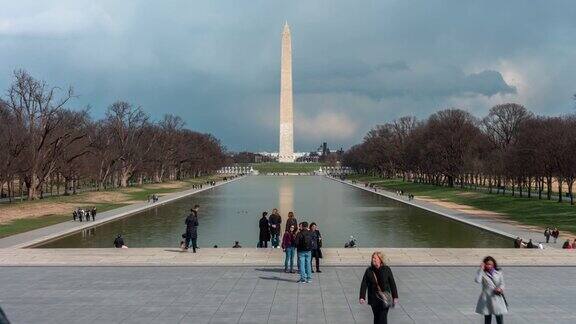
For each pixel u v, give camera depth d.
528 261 39.16
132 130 181.62
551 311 26.36
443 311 26.44
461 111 180.25
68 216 94.88
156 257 40.88
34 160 116.12
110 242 68.62
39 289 31.19
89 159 154.38
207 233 79.94
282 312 26.20
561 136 113.81
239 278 34.00
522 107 169.88
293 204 126.12
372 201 135.75
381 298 20.39
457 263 38.56
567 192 144.38
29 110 117.44
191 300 28.61
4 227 78.00
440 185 189.12
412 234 77.81
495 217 96.69
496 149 158.12
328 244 68.94
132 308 27.11
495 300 21.59
